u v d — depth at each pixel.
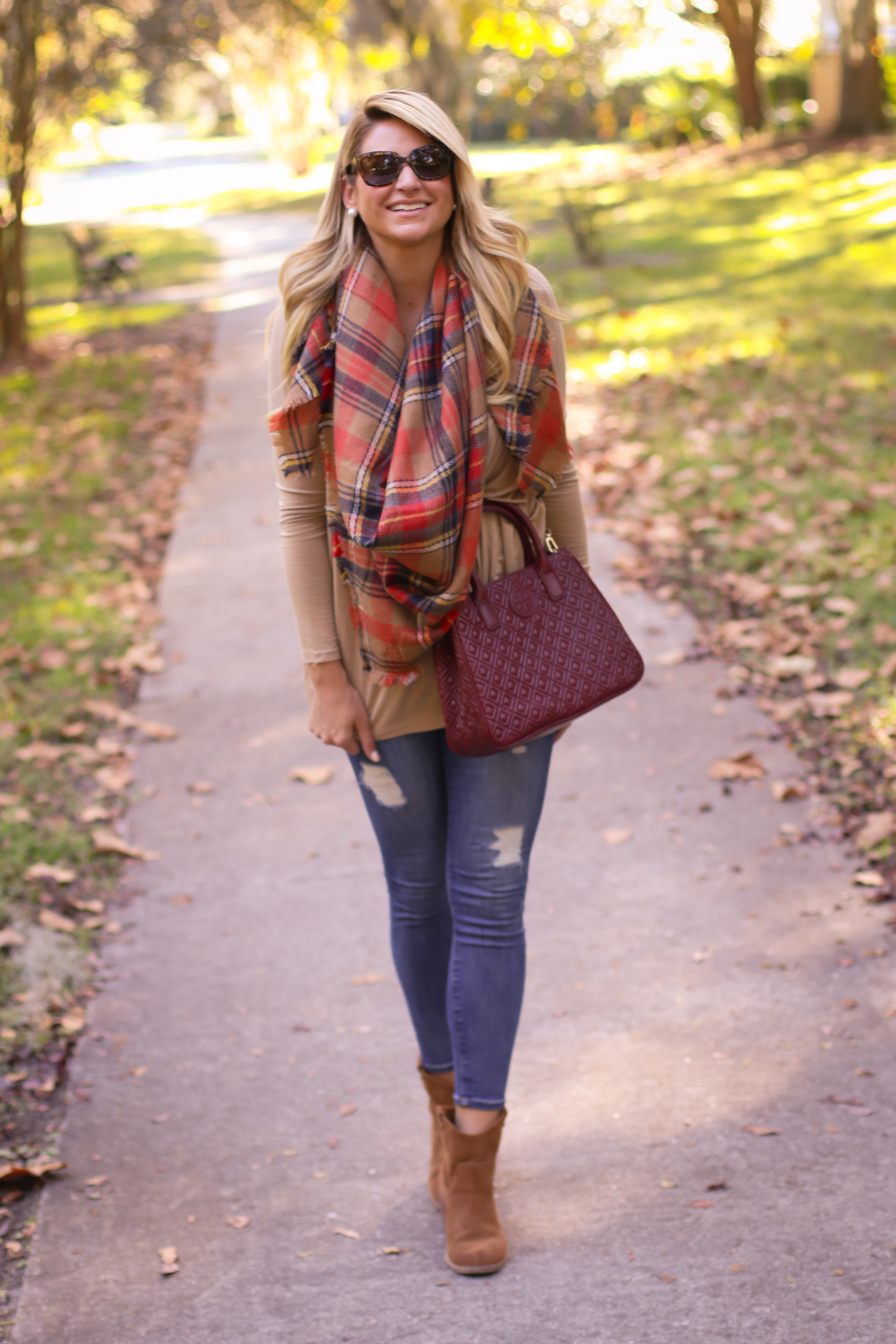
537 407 1.99
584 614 2.07
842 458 6.52
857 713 4.07
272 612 5.57
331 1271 2.25
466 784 2.12
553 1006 2.99
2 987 3.12
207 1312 2.17
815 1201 2.29
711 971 3.05
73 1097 2.78
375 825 2.23
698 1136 2.50
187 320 13.78
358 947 3.31
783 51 28.97
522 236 2.00
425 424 1.91
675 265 13.93
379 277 1.95
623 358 9.61
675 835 3.67
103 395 10.18
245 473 7.74
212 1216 2.42
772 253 13.91
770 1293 2.08
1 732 4.46
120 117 87.75
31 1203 2.48
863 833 3.45
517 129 20.14
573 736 4.30
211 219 27.23
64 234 24.88
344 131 1.97
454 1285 2.18
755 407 7.63
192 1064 2.88
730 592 5.16
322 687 2.13
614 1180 2.41
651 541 5.83
